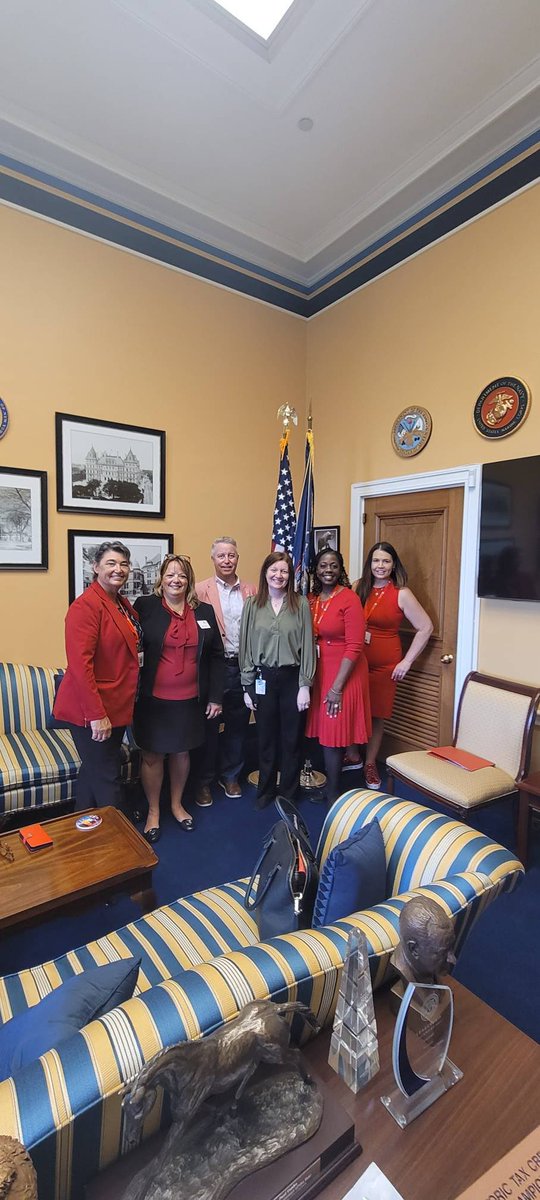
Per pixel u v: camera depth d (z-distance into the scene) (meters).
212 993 0.77
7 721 2.64
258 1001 0.74
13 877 1.50
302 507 3.34
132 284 3.04
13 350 2.67
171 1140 0.65
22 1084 0.64
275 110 2.42
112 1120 0.65
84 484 2.93
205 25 2.04
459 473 2.85
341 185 2.91
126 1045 0.68
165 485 3.24
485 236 2.69
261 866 1.35
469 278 2.78
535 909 1.97
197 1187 0.62
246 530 3.66
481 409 2.71
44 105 2.40
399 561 3.03
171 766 2.59
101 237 2.91
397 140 2.60
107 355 2.97
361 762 3.39
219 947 1.25
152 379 3.15
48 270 2.75
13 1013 1.05
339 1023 0.84
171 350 3.22
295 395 3.87
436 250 2.95
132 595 3.16
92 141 2.60
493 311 2.66
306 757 3.46
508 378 2.58
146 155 2.69
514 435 2.59
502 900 2.02
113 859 1.60
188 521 3.38
